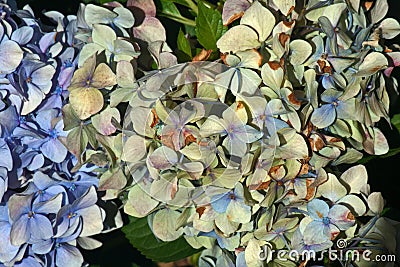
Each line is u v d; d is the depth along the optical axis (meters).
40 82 0.70
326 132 0.72
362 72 0.70
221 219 0.71
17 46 0.69
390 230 0.72
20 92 0.69
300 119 0.69
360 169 0.71
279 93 0.68
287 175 0.69
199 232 0.73
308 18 0.71
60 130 0.71
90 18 0.73
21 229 0.70
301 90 0.70
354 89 0.70
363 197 0.72
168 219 0.73
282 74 0.68
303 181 0.70
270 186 0.69
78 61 0.72
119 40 0.70
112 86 0.71
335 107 0.70
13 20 0.71
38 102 0.70
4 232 0.71
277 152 0.68
